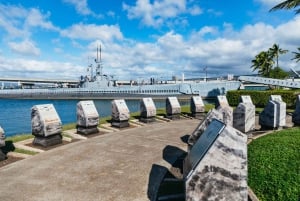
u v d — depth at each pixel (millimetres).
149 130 12867
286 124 13859
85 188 5688
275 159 6199
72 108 39156
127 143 9953
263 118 12102
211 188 3631
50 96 68000
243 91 28688
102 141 10273
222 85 55438
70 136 11039
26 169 6883
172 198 5160
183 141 10352
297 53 42031
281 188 4934
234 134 3754
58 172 6672
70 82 92312
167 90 57688
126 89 60469
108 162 7523
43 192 5480
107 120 15414
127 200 5102
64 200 5117
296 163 5781
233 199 3641
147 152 8633
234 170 3617
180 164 7379
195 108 17656
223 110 9906
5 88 81562
